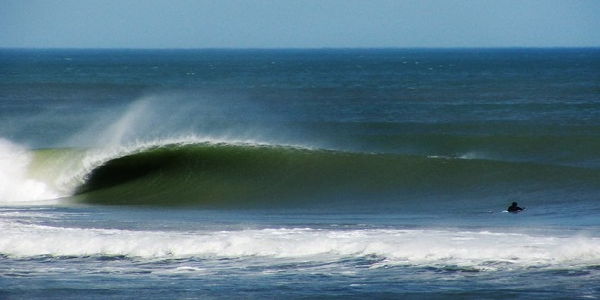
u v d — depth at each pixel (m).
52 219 75.88
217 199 94.44
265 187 98.00
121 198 95.25
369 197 93.75
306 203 91.38
